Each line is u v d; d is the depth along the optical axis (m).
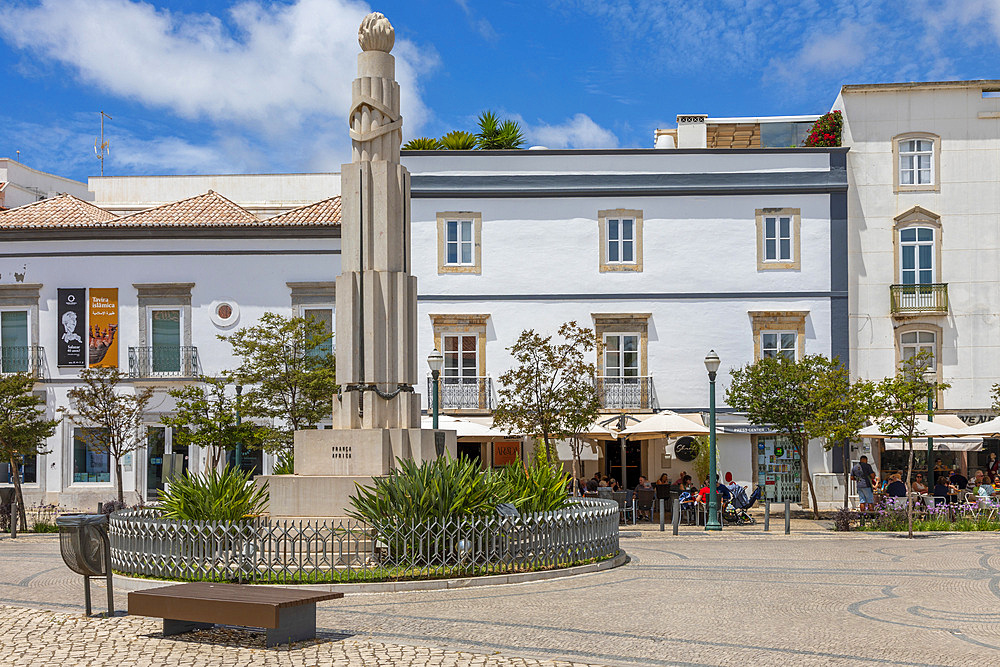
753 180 32.75
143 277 33.41
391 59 16.59
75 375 33.25
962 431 25.42
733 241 32.75
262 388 26.64
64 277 33.47
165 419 30.84
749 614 10.66
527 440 32.38
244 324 33.16
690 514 25.14
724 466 32.16
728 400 27.34
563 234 32.97
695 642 9.12
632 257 32.94
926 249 32.81
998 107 32.78
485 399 32.44
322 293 33.03
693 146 36.19
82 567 10.48
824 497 31.73
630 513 26.03
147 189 41.69
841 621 10.27
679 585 12.92
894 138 32.97
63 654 8.70
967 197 32.78
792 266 32.62
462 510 13.44
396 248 16.36
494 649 8.80
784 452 32.22
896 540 20.42
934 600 11.77
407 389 16.20
